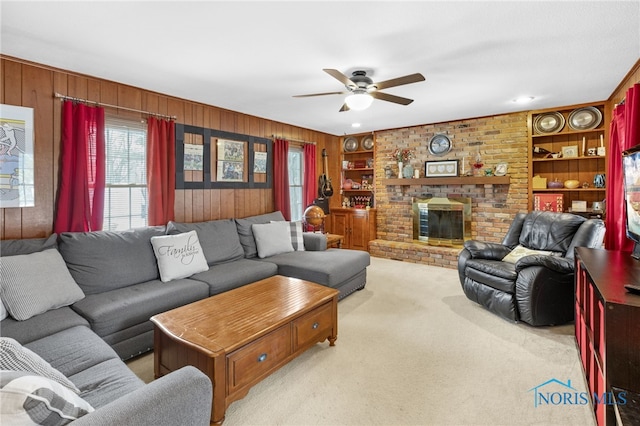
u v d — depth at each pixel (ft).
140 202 11.54
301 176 18.97
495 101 13.29
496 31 7.36
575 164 14.76
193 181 12.99
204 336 6.03
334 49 8.23
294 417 5.91
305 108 14.16
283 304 7.61
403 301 11.85
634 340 4.71
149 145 11.43
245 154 15.20
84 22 6.88
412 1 6.18
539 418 5.85
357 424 5.74
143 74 9.91
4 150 8.46
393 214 19.75
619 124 9.93
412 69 9.60
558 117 14.52
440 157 17.62
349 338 8.98
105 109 10.41
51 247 8.39
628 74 10.10
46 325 6.46
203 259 10.70
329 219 20.93
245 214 15.23
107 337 7.25
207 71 9.70
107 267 8.75
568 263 9.40
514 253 11.42
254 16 6.68
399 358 7.91
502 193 15.92
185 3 6.20
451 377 7.11
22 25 6.98
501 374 7.22
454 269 16.47
